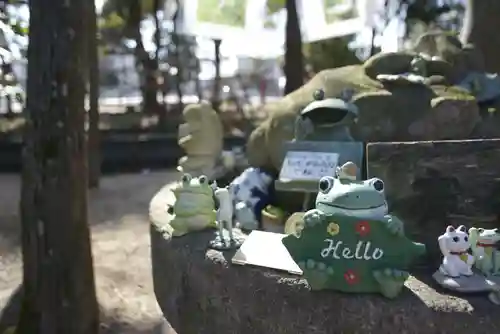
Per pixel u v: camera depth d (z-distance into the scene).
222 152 3.34
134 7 8.80
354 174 1.58
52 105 2.31
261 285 1.59
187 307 1.87
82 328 2.45
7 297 3.09
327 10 4.25
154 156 8.48
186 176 2.03
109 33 8.99
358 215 1.42
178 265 1.89
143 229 4.67
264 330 1.59
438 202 1.72
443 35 3.01
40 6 2.28
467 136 2.51
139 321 2.85
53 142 2.33
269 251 1.71
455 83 2.79
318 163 2.30
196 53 10.08
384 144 1.77
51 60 2.29
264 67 10.86
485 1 3.41
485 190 1.68
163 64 9.82
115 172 8.02
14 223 4.75
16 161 7.77
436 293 1.43
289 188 2.32
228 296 1.69
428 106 2.53
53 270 2.38
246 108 9.64
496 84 2.75
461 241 1.46
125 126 9.20
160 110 9.65
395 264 1.42
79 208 2.43
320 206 1.48
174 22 9.11
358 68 2.92
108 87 10.92
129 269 3.63
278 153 2.79
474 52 2.99
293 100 2.91
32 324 2.42
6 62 3.99
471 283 1.42
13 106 8.78
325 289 1.48
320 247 1.46
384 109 2.53
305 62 8.24
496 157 1.67
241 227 2.20
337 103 2.29
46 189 2.34
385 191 1.76
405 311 1.37
